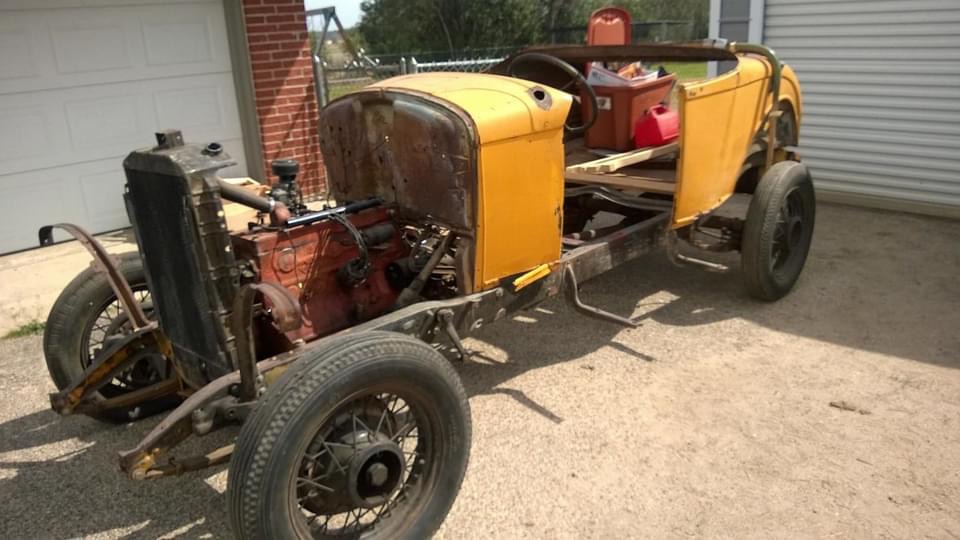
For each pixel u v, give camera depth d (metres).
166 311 3.08
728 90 4.30
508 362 4.21
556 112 3.41
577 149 5.27
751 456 3.28
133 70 6.44
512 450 3.38
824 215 6.83
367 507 2.61
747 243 4.61
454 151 3.13
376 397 2.66
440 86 3.40
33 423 3.85
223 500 3.18
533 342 4.45
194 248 2.71
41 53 5.94
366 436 2.59
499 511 3.00
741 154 4.65
